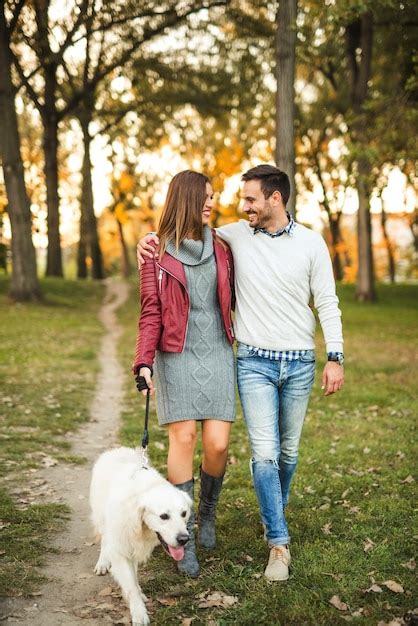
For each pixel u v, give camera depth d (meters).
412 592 3.59
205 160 37.38
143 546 3.34
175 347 3.82
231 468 6.02
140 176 38.75
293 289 3.90
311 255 3.93
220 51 26.75
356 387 10.31
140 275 3.95
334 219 39.34
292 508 4.98
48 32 20.75
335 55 27.98
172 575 3.86
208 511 4.21
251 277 3.93
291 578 3.78
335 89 30.34
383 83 23.73
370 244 27.42
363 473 5.83
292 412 4.05
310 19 15.16
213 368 3.87
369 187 15.66
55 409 8.64
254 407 3.90
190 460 3.92
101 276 36.53
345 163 15.84
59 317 19.80
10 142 21.27
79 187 41.88
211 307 3.89
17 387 9.88
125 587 3.35
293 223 3.96
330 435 7.30
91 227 36.22
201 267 3.86
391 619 3.33
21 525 4.59
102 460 3.95
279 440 4.00
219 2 22.47
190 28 25.27
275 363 3.94
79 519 4.84
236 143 35.06
